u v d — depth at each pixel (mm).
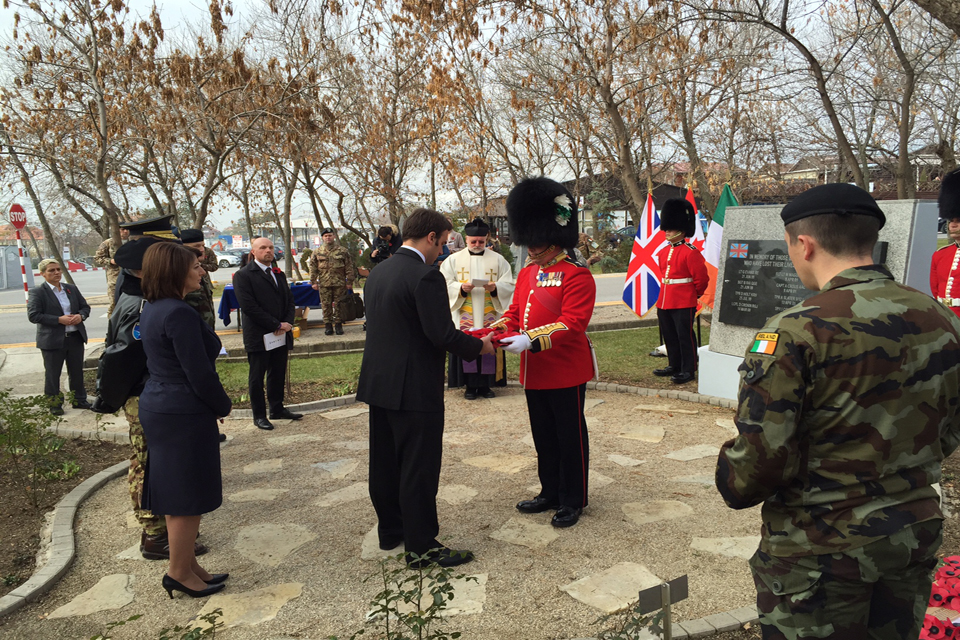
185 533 3197
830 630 1658
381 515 3727
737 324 6426
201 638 2482
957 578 2936
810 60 8430
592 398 6977
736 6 10523
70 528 4137
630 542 3668
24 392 8102
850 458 1607
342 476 4980
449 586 2465
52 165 10078
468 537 3830
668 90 11344
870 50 10906
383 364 3430
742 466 1678
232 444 5891
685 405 6547
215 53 10039
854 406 1581
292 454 5543
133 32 9234
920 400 1601
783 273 5996
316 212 15234
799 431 1672
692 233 7336
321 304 11484
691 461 4957
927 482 1627
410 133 15938
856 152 13055
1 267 27078
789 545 1703
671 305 7344
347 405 7211
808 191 1817
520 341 3564
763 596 1787
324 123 11188
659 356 8898
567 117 14586
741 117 16516
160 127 10148
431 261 3574
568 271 3814
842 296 1656
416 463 3420
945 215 5043
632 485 4520
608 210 26562
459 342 3369
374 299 3490
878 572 1588
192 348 3098
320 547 3811
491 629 2900
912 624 1688
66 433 6258
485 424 6156
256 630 2988
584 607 3039
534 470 4918
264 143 11250
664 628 2330
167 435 3137
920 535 1589
